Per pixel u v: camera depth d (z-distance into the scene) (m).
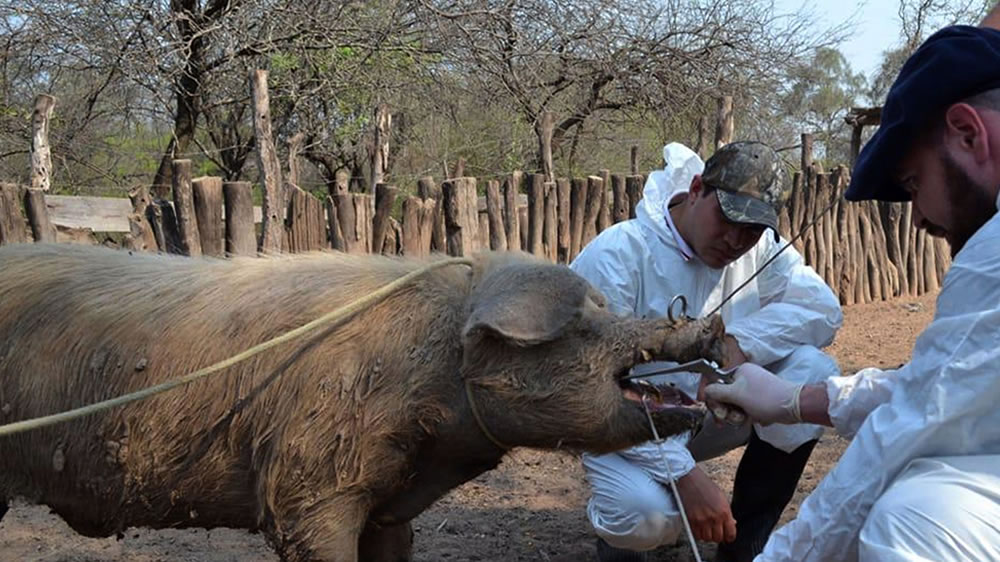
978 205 2.41
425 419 3.50
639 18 18.27
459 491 6.04
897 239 13.45
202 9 16.11
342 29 15.67
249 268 3.75
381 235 8.95
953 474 2.32
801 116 31.03
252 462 3.53
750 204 3.84
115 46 14.81
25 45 15.14
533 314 3.26
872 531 2.39
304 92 16.48
